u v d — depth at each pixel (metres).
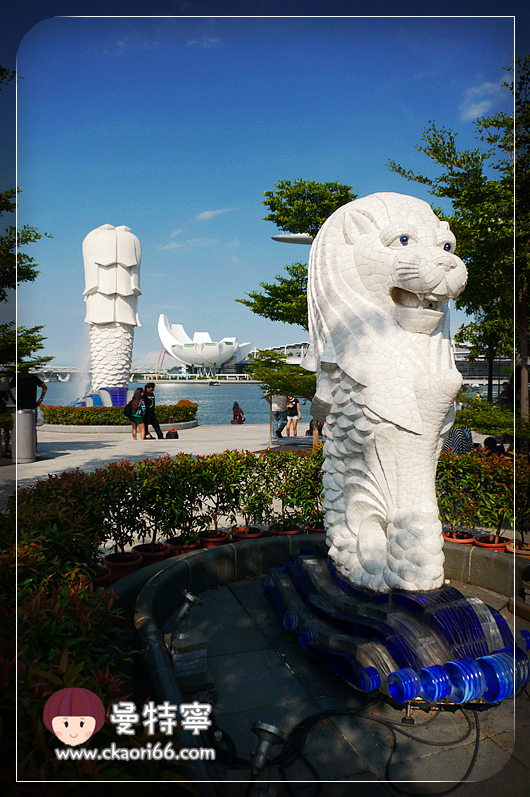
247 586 4.11
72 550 3.25
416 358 3.03
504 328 6.02
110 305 19.58
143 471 4.57
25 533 3.00
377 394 3.01
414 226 3.01
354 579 3.14
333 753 2.34
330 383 3.34
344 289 3.23
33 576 2.58
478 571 4.15
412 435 2.98
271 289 11.06
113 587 3.51
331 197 10.12
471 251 6.38
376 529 3.17
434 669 2.50
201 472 4.77
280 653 3.16
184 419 18.16
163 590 3.45
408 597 2.83
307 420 21.81
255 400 38.97
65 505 3.70
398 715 2.61
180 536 4.85
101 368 19.91
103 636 2.19
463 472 4.93
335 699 2.73
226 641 3.29
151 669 2.33
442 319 3.23
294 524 5.13
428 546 2.91
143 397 13.88
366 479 3.18
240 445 12.00
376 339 3.07
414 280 2.89
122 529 4.55
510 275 6.01
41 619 2.01
